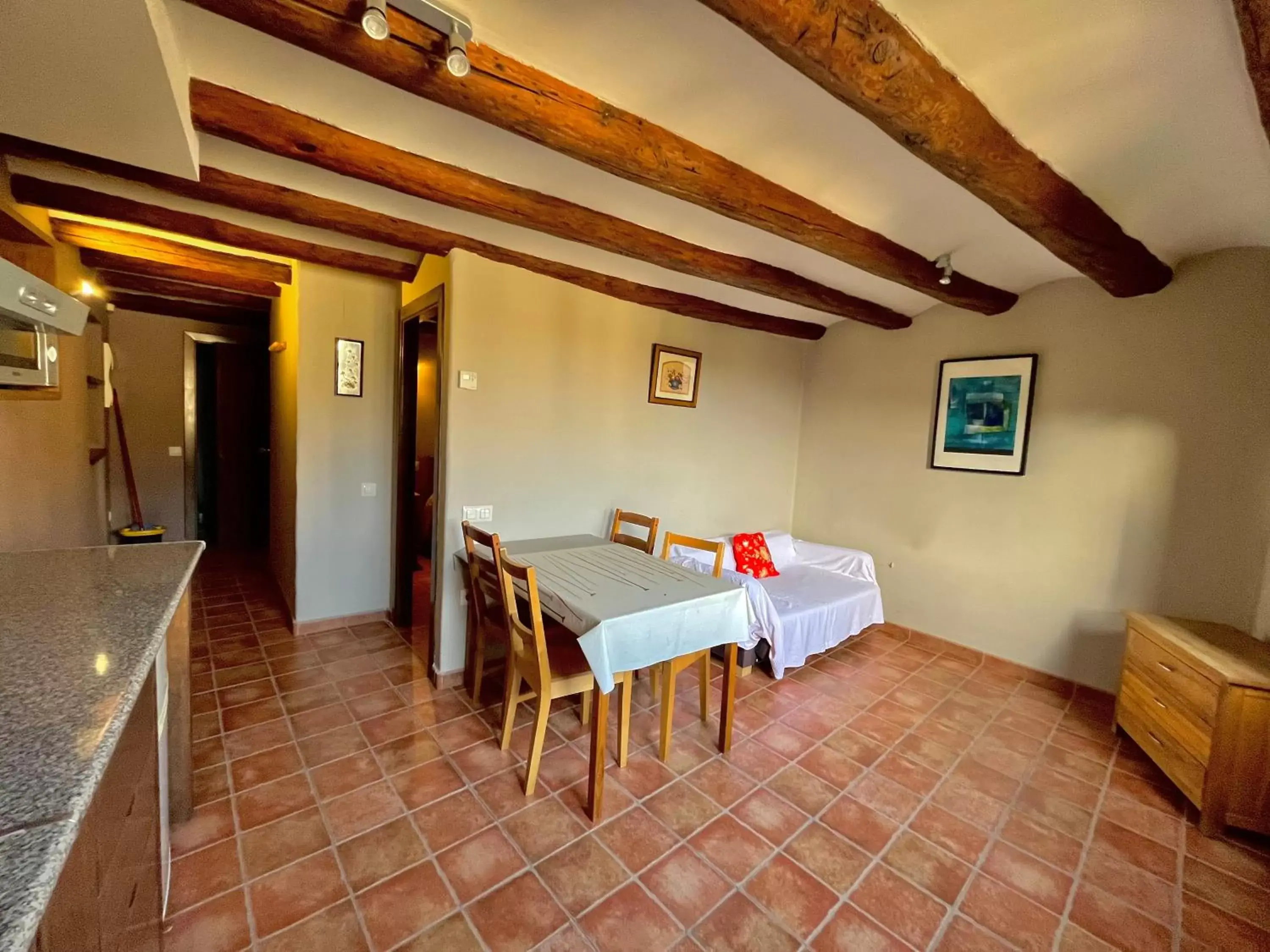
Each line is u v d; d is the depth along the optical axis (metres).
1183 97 1.61
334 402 3.62
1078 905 1.73
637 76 1.62
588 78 1.63
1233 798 2.01
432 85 1.45
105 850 0.90
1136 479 3.01
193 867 1.72
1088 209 2.17
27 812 0.62
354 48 1.31
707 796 2.18
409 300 3.51
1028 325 3.42
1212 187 2.10
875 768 2.42
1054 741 2.70
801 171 2.11
